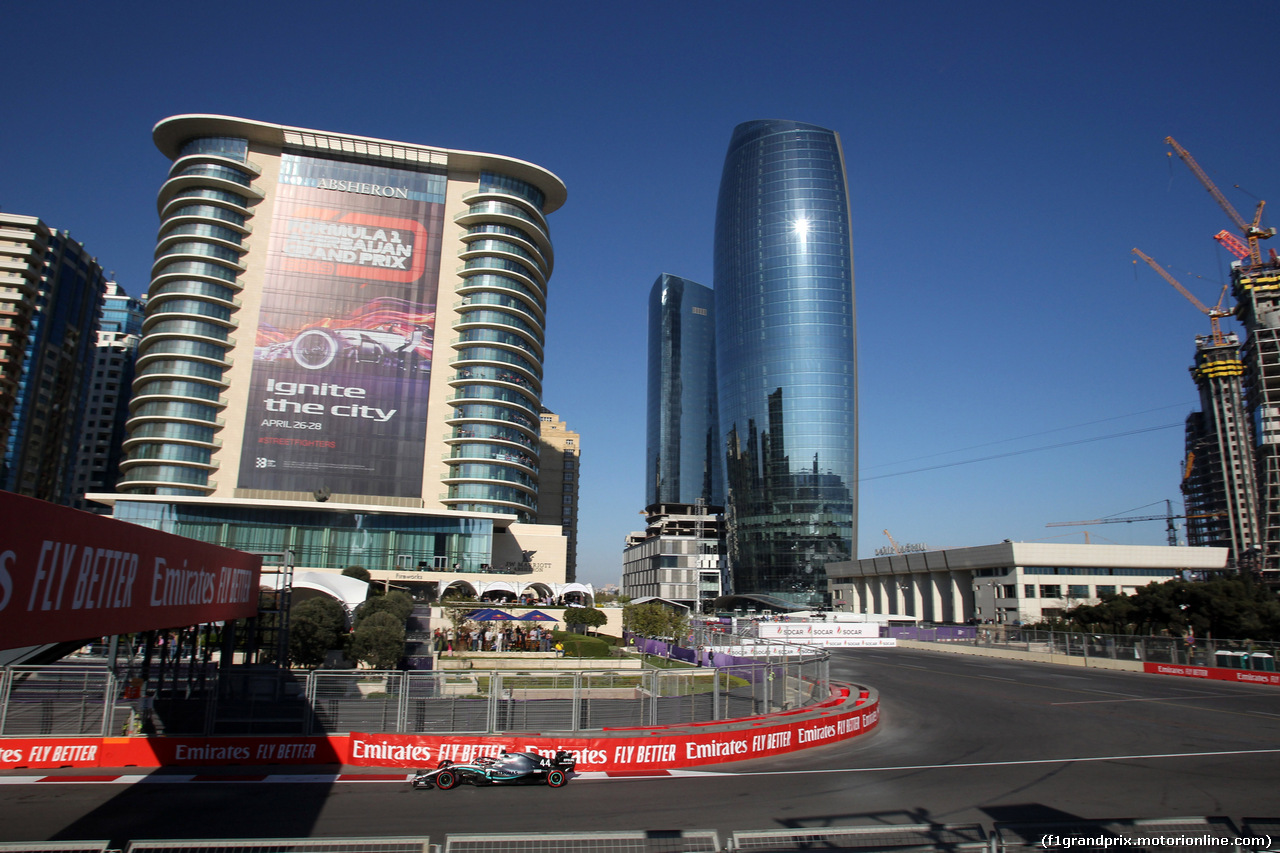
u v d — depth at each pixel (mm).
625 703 23406
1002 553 100500
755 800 17438
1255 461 197750
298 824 15344
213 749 20531
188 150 94938
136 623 12414
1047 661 57688
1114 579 99688
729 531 189875
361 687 21594
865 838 9633
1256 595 62625
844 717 25688
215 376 89312
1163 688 40375
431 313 97062
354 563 88000
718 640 49906
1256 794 18266
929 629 74062
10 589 8227
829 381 179250
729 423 191250
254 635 34750
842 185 192875
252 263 92375
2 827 15023
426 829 15047
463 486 93812
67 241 138375
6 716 20766
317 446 90062
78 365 143500
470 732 21594
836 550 172000
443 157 100438
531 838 9109
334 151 97375
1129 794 18188
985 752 23406
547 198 111562
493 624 52031
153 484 85062
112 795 17562
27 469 128125
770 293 186500
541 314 108562
